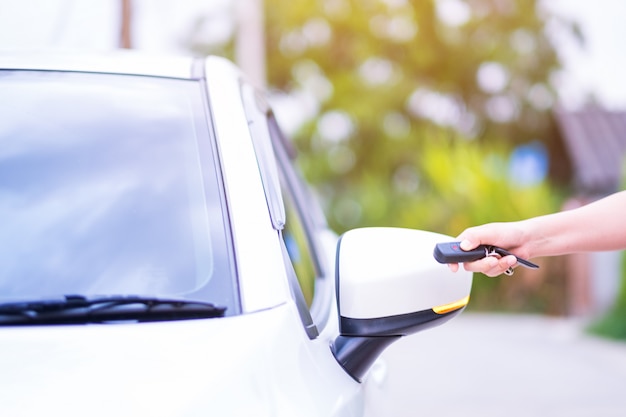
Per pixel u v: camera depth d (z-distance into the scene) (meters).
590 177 17.14
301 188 3.43
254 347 1.34
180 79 1.94
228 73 2.03
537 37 23.48
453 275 1.60
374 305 1.53
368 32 22.95
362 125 22.58
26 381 1.22
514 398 7.00
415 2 22.72
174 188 1.66
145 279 1.49
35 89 1.87
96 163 1.71
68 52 2.07
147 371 1.25
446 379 7.87
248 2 10.27
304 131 23.06
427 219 17.67
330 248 3.28
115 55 2.07
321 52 23.11
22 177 1.68
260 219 1.59
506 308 16.62
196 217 1.60
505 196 17.25
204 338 1.34
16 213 1.61
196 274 1.50
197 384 1.23
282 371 1.33
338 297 1.56
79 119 1.80
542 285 16.47
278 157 2.83
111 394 1.20
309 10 22.66
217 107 1.84
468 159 17.98
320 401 1.35
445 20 23.17
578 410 6.56
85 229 1.59
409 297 1.53
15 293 1.47
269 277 1.50
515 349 10.13
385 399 2.16
